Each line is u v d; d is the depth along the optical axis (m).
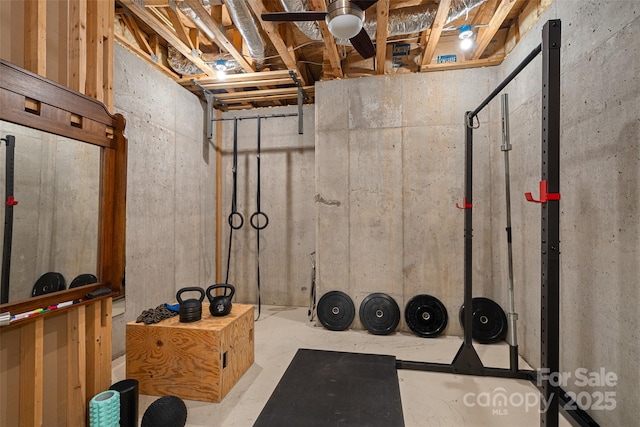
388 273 3.83
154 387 2.36
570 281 2.25
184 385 2.31
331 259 3.96
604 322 1.91
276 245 4.90
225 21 3.54
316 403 2.24
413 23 3.12
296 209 4.86
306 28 3.09
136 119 3.33
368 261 3.88
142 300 3.39
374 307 3.72
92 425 1.80
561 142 2.35
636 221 1.68
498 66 3.61
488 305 3.47
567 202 2.28
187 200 4.26
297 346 3.30
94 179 2.06
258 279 4.48
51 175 1.82
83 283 1.99
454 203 3.69
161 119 3.73
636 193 1.68
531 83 2.84
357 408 2.18
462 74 3.70
